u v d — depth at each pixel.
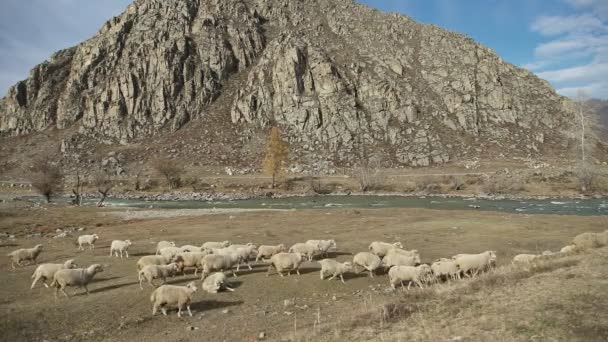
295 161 112.81
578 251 17.00
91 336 12.68
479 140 119.25
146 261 18.84
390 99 130.75
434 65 146.62
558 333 8.49
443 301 11.88
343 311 13.89
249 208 58.53
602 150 102.50
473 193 73.44
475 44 155.50
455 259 17.52
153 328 13.16
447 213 42.19
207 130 131.50
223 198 79.69
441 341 8.95
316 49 140.88
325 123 125.06
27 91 167.25
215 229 34.22
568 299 10.25
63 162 123.19
